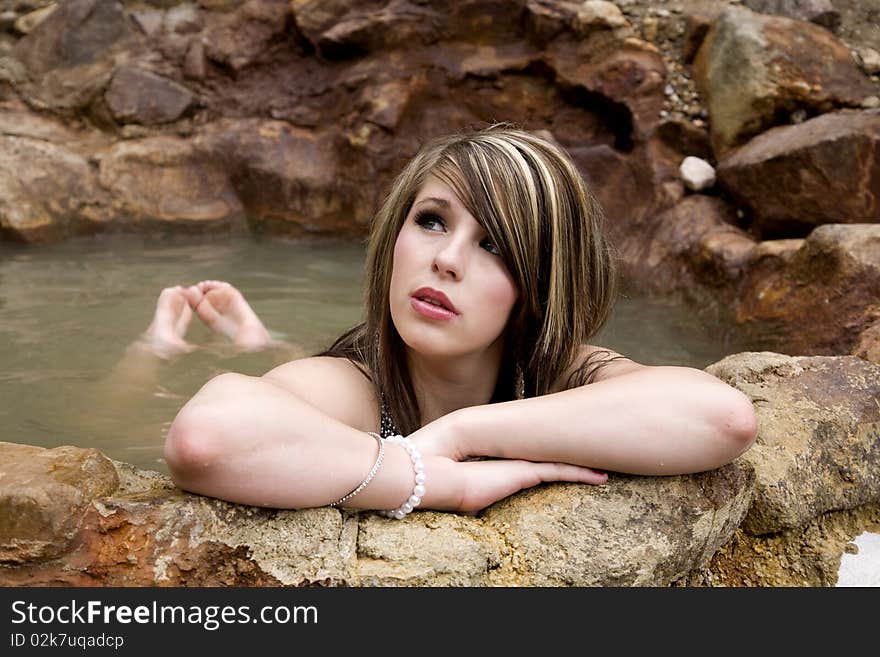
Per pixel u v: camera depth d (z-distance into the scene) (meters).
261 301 4.15
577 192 2.11
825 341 3.24
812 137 4.06
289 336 3.60
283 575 1.69
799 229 4.19
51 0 6.52
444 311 1.95
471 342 1.99
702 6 5.41
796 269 3.54
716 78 4.89
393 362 2.19
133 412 2.77
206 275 4.64
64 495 1.64
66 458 1.77
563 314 2.12
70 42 5.98
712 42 5.00
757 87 4.62
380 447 1.82
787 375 2.44
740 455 2.06
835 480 2.23
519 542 1.83
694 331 3.79
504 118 5.57
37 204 5.31
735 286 3.93
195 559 1.67
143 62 6.00
